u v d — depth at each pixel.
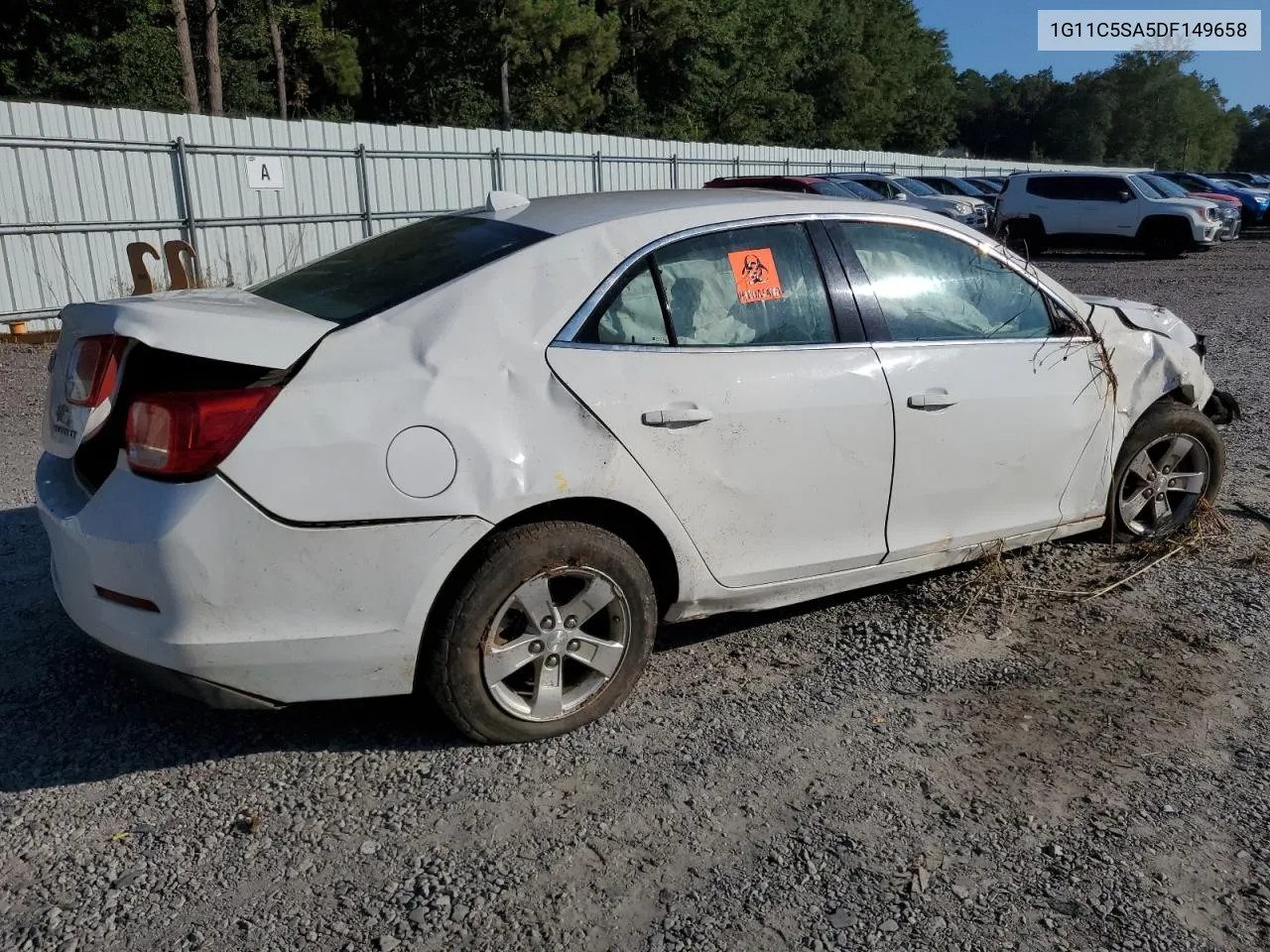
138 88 28.56
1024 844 2.88
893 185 22.48
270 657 2.94
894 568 4.04
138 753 3.30
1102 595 4.45
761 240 3.71
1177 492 5.05
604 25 42.50
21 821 2.95
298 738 3.39
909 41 69.19
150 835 2.90
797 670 3.85
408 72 41.41
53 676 3.77
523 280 3.28
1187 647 4.02
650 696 3.66
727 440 3.47
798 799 3.07
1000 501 4.23
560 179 20.23
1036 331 4.33
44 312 12.45
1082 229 22.72
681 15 45.91
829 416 3.66
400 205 17.14
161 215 13.66
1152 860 2.81
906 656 3.94
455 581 3.12
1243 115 121.56
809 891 2.69
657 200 3.78
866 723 3.49
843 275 3.84
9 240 12.07
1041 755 3.30
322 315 3.21
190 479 2.83
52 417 3.25
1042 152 103.56
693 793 3.09
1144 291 16.36
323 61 38.72
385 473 2.94
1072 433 4.37
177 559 2.80
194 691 2.94
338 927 2.55
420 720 3.50
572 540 3.21
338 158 16.02
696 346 3.48
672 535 3.43
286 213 15.37
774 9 51.84
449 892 2.67
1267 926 2.58
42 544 5.07
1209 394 5.12
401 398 2.99
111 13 28.36
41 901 2.63
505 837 2.89
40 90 27.95
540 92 42.09
